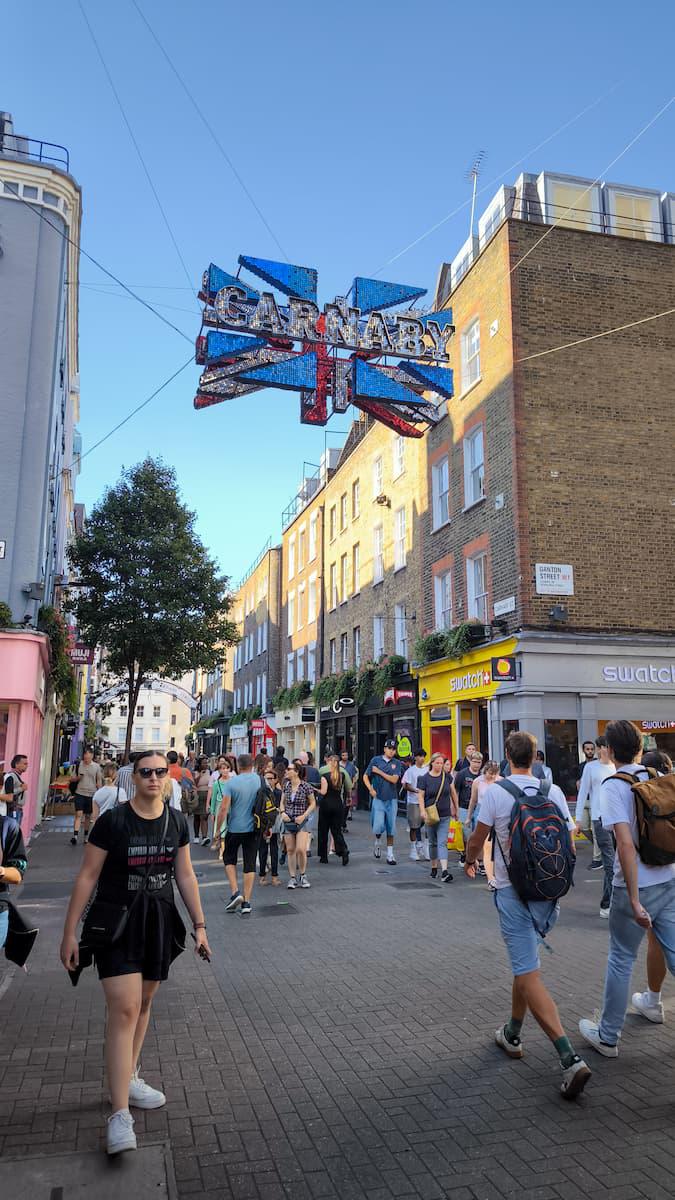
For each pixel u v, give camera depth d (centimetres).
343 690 2848
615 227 1858
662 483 1714
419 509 2288
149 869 377
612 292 1762
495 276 1769
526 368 1681
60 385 1944
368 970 653
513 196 1866
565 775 1552
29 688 1541
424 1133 369
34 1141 357
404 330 1548
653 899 435
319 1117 386
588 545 1645
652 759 550
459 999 570
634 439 1712
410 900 970
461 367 1958
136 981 363
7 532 1652
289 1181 329
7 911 454
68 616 3142
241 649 5459
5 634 1529
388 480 2650
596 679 1584
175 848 388
